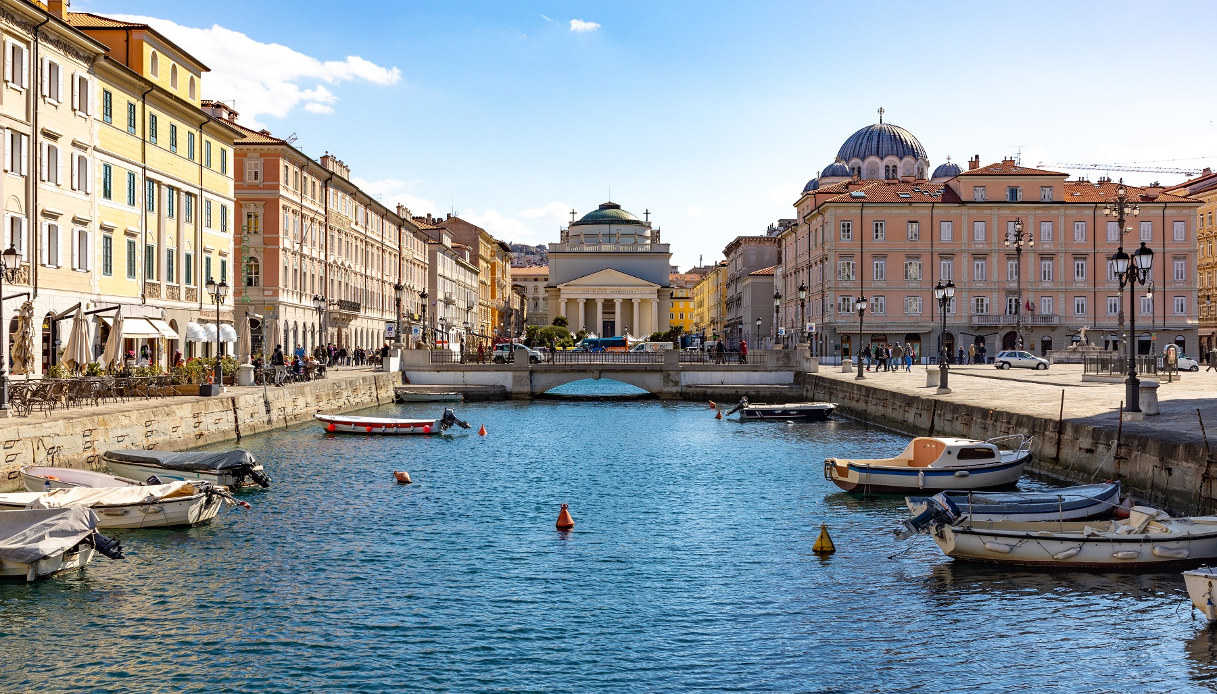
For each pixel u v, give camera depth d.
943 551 23.12
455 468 38.78
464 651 17.38
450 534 26.41
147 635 18.08
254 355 66.06
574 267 183.88
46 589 20.81
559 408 70.62
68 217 44.97
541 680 16.09
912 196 101.12
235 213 72.25
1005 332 99.69
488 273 179.75
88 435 32.44
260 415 48.25
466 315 151.88
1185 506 25.17
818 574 22.23
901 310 99.69
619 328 177.88
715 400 77.44
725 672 16.41
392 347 77.69
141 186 52.34
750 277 145.25
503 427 56.50
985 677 16.09
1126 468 28.23
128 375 43.00
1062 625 18.41
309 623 18.81
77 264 45.91
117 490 26.05
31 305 40.19
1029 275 100.56
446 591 20.94
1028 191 100.62
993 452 32.06
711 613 19.47
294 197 76.19
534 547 24.97
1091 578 21.16
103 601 20.03
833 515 29.05
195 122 59.22
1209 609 17.59
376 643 17.75
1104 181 109.38
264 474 32.53
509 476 36.75
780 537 26.08
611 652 17.34
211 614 19.28
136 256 51.91
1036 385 54.62
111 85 49.22
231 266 65.50
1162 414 33.59
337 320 88.19
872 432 52.84
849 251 99.62
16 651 17.23
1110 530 22.20
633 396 81.25
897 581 21.52
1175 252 100.12
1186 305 100.25
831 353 99.69
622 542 25.55
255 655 17.12
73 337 38.84
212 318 61.50
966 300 99.81
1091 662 16.66
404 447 45.69
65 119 44.72
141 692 15.54
